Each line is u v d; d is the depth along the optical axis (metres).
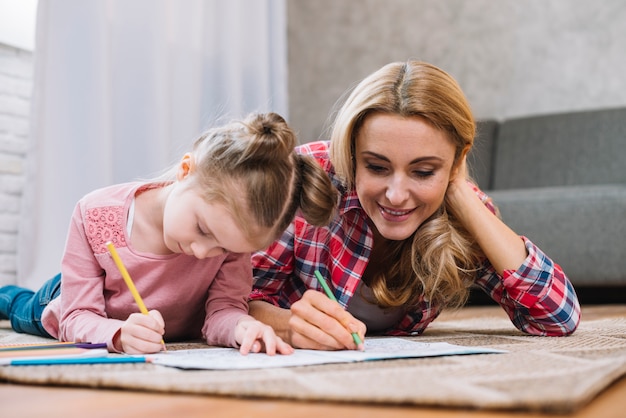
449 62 3.66
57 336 1.36
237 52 2.63
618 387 0.82
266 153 1.01
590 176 2.98
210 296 1.23
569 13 3.46
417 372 0.83
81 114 2.02
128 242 1.19
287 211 1.08
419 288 1.35
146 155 2.21
